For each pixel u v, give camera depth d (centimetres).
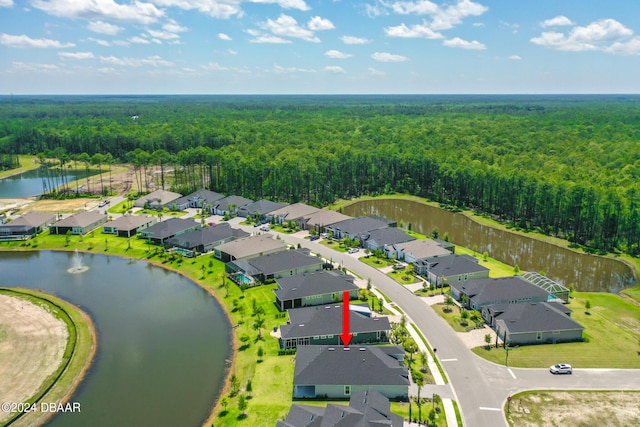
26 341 6900
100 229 12775
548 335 6756
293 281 8256
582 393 5559
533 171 15312
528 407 5309
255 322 7306
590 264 10950
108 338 7081
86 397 5653
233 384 5656
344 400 5462
